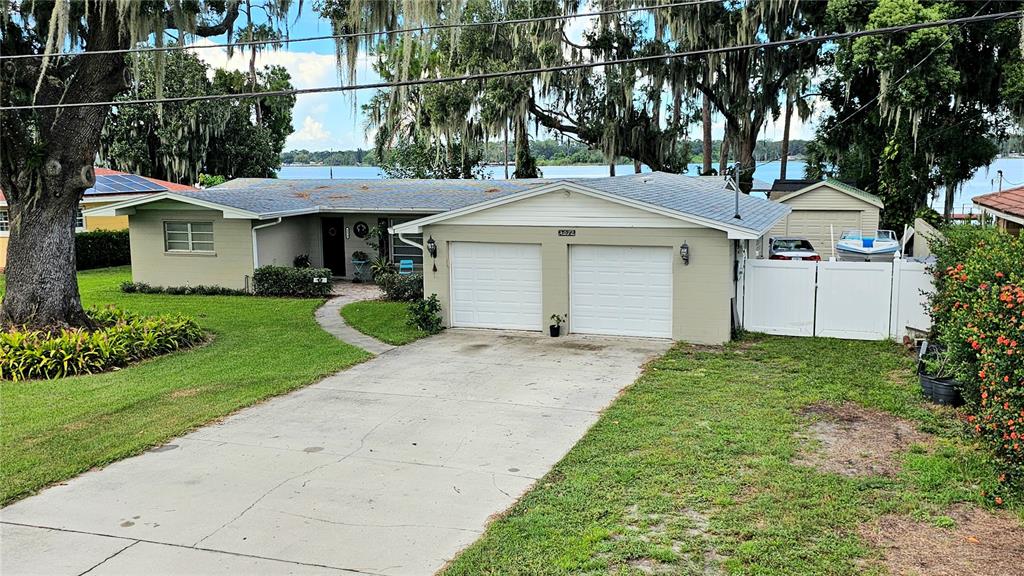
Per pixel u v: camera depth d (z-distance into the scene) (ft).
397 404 33.53
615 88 100.22
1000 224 55.11
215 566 18.95
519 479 24.44
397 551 19.60
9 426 30.50
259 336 49.88
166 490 23.90
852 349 43.14
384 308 60.95
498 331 50.55
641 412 31.27
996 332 22.15
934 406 31.09
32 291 44.86
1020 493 21.30
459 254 51.21
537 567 18.26
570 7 96.84
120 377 38.81
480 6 76.64
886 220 92.63
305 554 19.52
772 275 47.60
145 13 41.24
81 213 92.17
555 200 48.01
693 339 46.01
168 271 73.61
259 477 24.91
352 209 75.10
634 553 18.79
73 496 23.54
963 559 18.24
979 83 86.84
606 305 48.21
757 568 17.85
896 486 22.74
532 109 105.50
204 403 33.58
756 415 30.40
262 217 69.15
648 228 46.11
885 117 87.92
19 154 43.21
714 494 22.30
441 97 100.42
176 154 129.08
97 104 34.68
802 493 22.27
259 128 144.87
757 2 87.10
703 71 98.48
